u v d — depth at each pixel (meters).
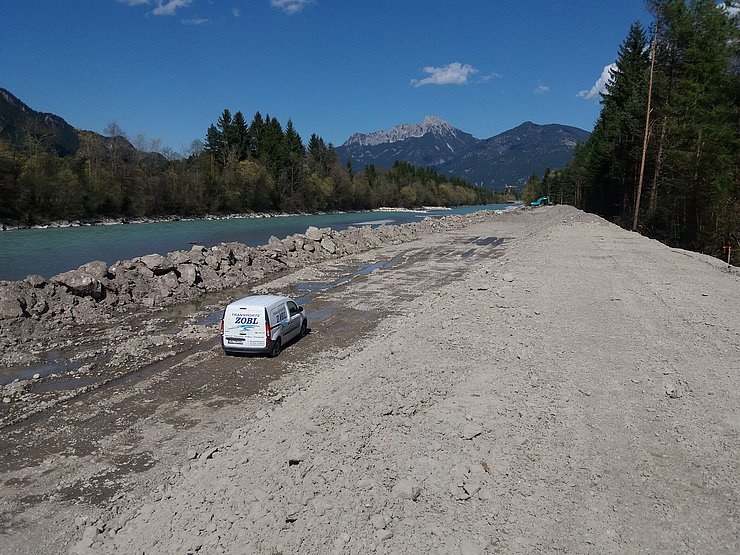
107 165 74.38
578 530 5.45
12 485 8.09
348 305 20.98
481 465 6.70
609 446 7.18
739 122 36.59
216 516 6.05
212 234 55.19
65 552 6.39
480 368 10.51
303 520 5.70
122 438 9.65
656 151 47.22
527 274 21.59
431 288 24.50
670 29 42.19
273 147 109.56
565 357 10.93
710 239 36.16
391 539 5.34
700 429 7.58
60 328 17.23
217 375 12.97
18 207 59.56
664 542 5.23
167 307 20.77
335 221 83.88
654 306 15.35
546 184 166.00
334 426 7.96
